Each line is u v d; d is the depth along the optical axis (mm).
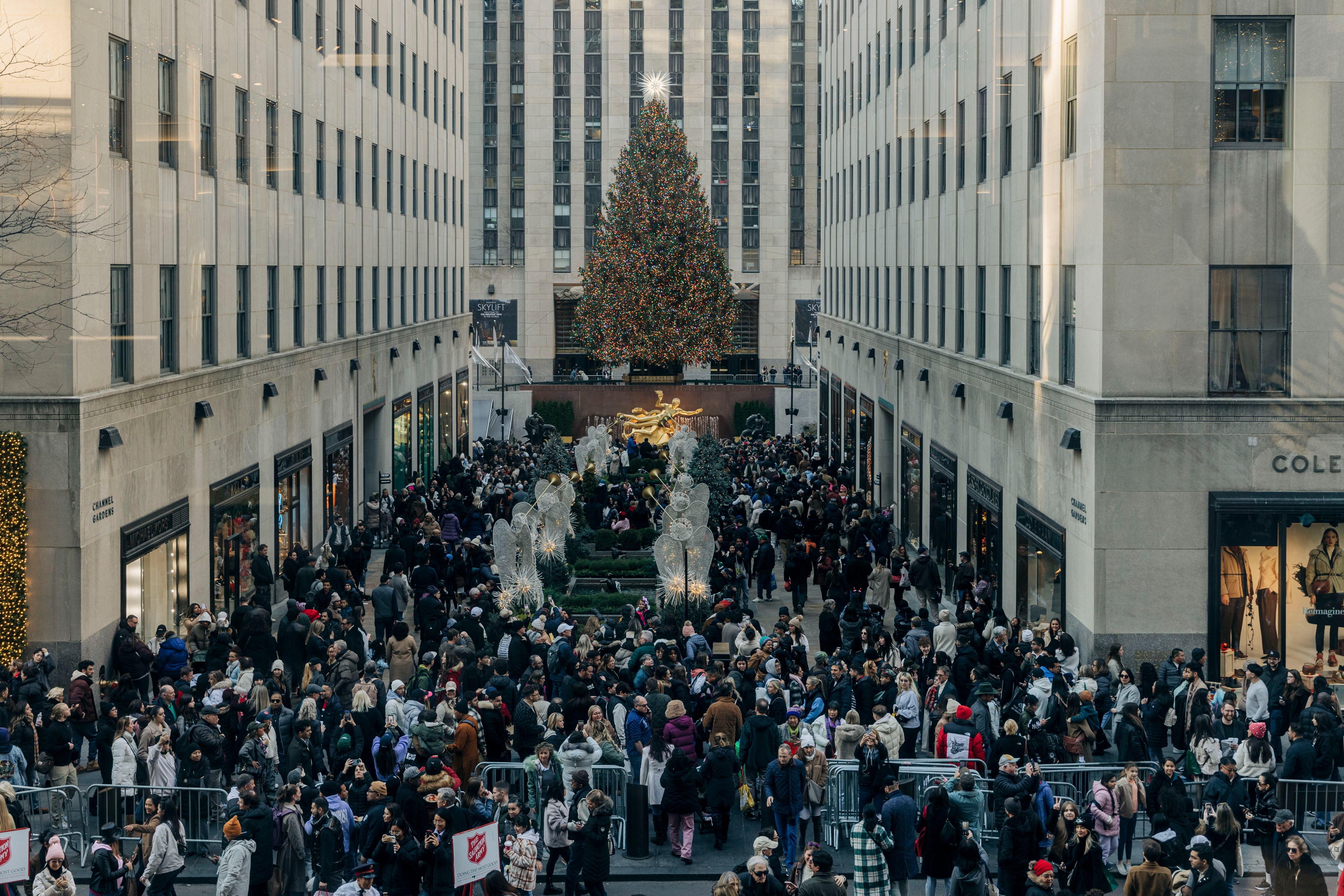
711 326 79062
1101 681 20094
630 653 22172
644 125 78625
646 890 15820
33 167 21172
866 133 50875
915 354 39750
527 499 37031
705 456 42781
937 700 19531
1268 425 21688
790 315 90188
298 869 14188
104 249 22656
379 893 13789
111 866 13398
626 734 18047
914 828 14828
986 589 27406
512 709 19641
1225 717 17859
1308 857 13727
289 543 34719
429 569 27328
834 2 60562
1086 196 22859
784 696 19766
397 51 50031
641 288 77375
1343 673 21672
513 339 90500
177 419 25984
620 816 17219
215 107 28859
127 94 23812
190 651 23547
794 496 38812
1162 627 21906
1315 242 21703
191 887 15695
